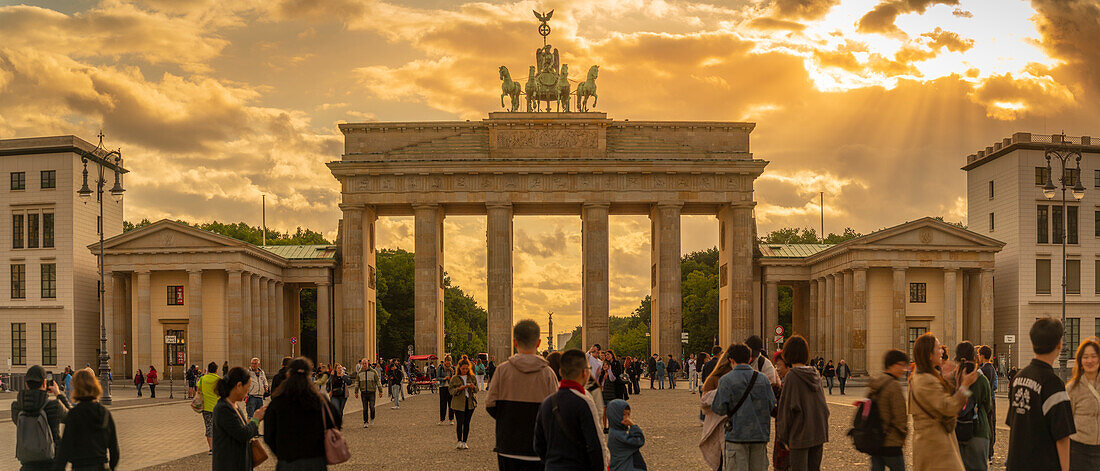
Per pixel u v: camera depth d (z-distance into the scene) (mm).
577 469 17016
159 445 43812
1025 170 126312
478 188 130625
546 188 131000
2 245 128000
